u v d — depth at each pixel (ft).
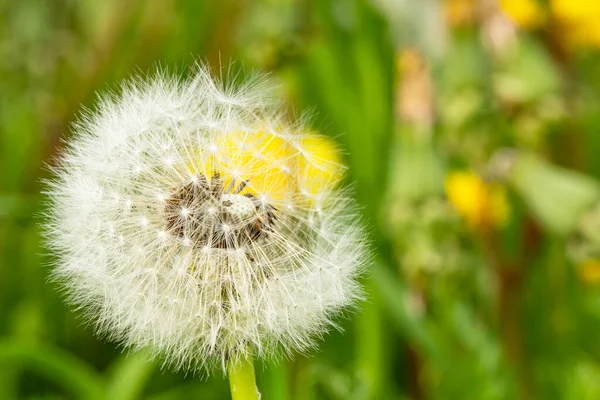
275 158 0.73
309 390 0.91
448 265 0.89
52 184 0.71
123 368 0.92
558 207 0.87
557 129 0.96
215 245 0.69
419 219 0.88
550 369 1.01
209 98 0.72
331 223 0.73
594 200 0.86
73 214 0.70
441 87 0.90
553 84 0.89
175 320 0.68
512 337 0.97
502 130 0.89
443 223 0.88
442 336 0.97
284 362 0.87
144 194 0.71
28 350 0.91
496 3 0.90
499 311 0.97
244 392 0.67
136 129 0.71
